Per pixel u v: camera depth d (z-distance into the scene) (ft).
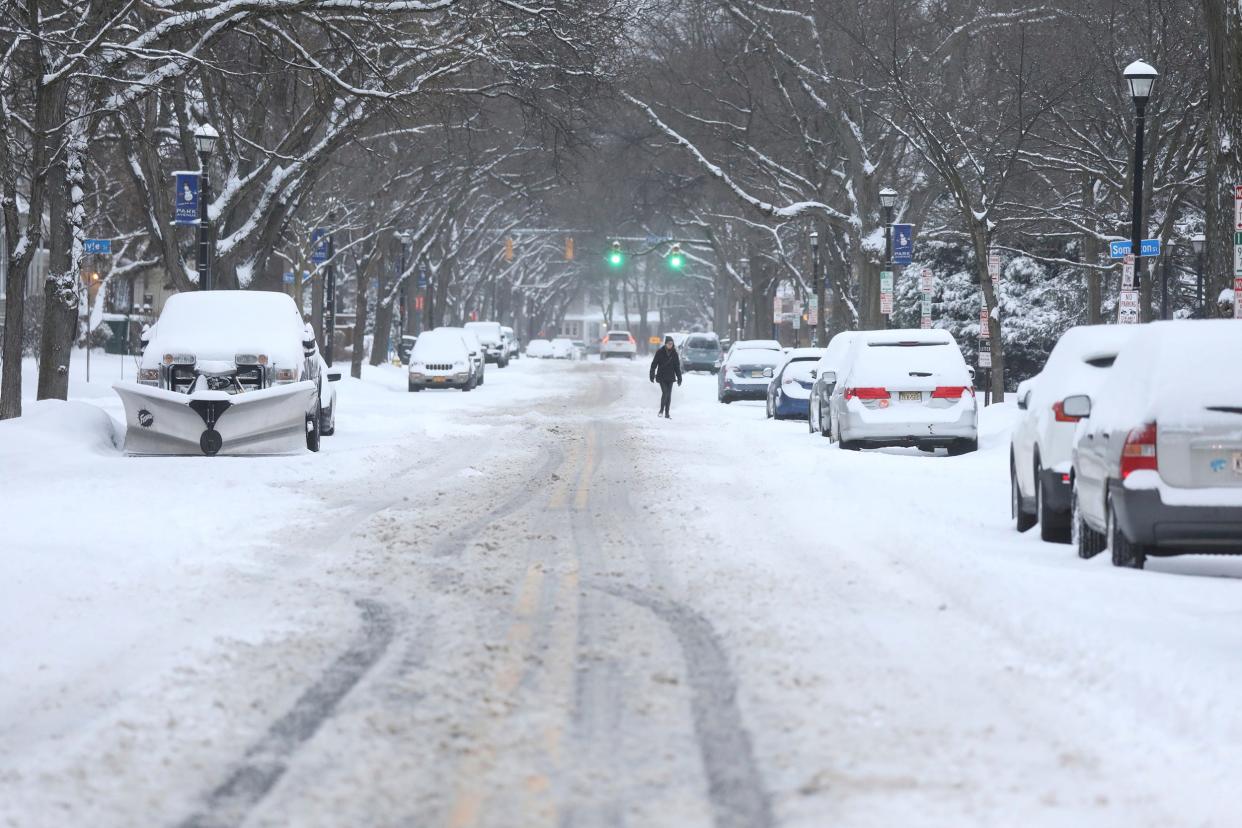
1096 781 61.11
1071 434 142.00
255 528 147.13
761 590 110.22
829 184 563.07
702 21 543.39
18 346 257.34
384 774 61.93
